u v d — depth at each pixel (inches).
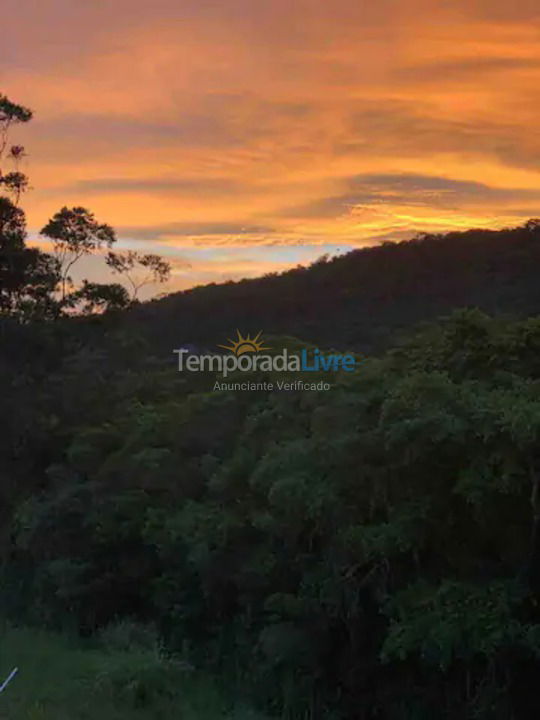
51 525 712.4
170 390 910.4
